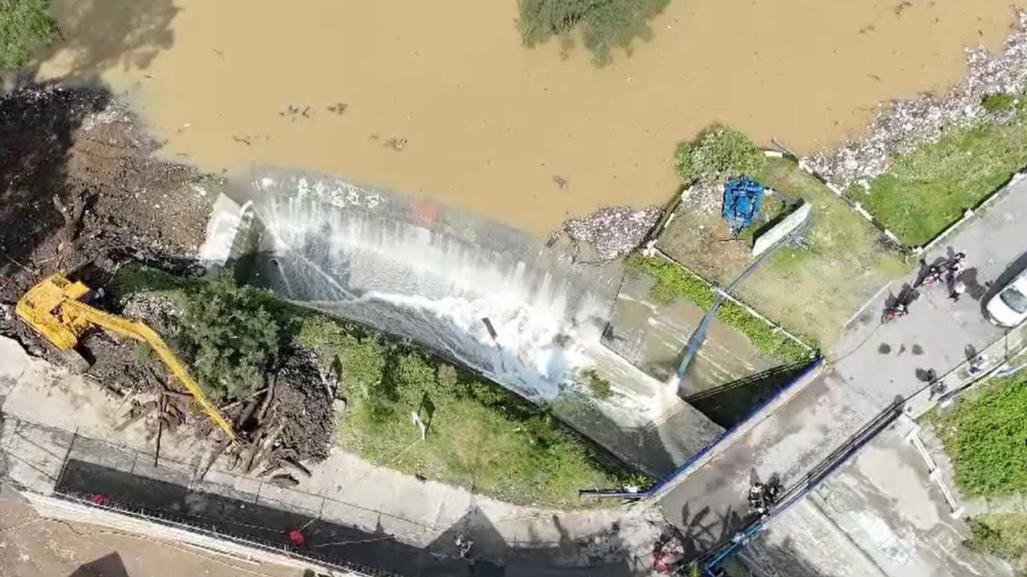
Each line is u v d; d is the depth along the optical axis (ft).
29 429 122.72
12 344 126.52
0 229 136.36
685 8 153.99
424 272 143.74
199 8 154.61
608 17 143.74
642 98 149.18
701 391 131.34
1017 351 125.08
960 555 117.29
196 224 141.08
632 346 133.39
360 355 126.93
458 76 151.23
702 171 139.95
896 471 120.67
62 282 122.11
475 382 128.67
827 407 124.26
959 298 128.98
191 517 119.14
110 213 139.44
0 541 122.11
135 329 115.24
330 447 122.72
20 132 144.15
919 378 124.98
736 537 116.67
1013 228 133.39
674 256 135.23
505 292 141.28
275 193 144.87
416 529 119.03
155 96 148.66
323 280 143.43
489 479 120.67
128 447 122.21
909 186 137.90
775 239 133.18
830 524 118.32
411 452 122.01
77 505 117.60
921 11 152.97
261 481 120.98
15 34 129.80
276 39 153.17
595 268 137.90
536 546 118.11
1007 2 152.97
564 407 131.44
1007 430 121.29
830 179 139.74
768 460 121.60
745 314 129.29
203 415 123.03
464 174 144.87
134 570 121.70
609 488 119.34
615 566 116.98
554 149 146.41
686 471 119.34
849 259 132.67
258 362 121.49
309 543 117.80
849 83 148.36
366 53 152.56
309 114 148.56
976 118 142.51
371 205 143.54
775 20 153.58
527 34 150.41
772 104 147.43
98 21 152.97
